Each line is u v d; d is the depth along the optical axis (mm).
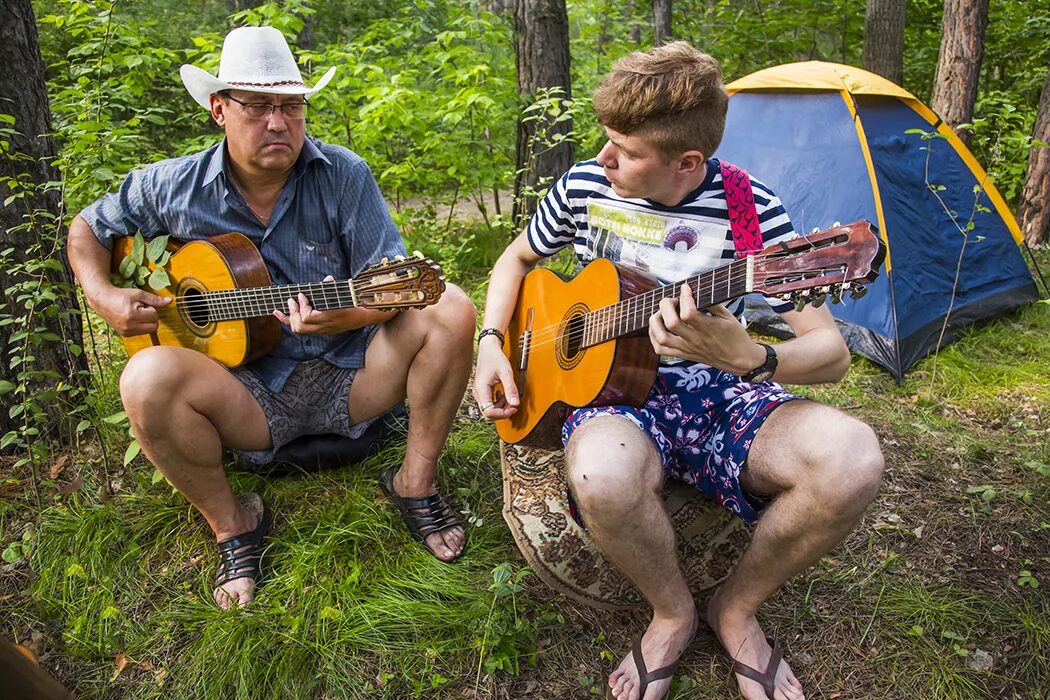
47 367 2701
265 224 2305
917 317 3842
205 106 2141
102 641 2049
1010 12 7770
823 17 8805
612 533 1693
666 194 1866
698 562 2092
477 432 2850
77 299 2906
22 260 2633
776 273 1558
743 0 9547
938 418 3252
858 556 2338
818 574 2252
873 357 3746
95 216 2303
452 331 2162
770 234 1870
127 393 1959
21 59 2570
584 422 1853
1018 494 2641
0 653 744
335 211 2309
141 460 2682
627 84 1693
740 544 2119
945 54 6121
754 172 4449
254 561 2205
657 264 1962
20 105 2578
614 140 1767
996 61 8164
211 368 2094
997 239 4387
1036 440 3059
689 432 1938
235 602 2096
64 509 2451
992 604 2152
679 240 1918
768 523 1753
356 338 2361
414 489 2340
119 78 4613
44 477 2605
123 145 3328
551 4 5059
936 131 4273
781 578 1800
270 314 2197
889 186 4012
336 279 2361
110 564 2264
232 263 2182
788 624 2092
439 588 2168
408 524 2346
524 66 5191
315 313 2072
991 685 1933
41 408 2686
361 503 2412
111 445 2744
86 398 2611
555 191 2154
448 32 5621
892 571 2283
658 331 1660
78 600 2186
